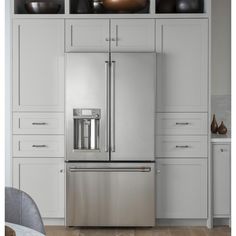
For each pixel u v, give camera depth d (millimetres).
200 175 4824
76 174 4715
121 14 4785
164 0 4891
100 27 4801
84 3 4906
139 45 4805
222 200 4824
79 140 4750
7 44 5059
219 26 5531
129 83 4699
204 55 4801
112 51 4797
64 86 4758
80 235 4531
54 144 4820
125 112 4703
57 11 4926
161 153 4828
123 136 4707
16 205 2475
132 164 4719
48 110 4805
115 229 4785
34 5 4840
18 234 1960
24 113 4812
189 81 4809
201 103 4805
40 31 4797
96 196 4734
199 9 4898
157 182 4832
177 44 4801
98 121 4727
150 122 4715
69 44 4801
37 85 4805
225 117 5547
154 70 4703
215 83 5547
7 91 5105
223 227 4863
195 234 4570
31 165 4828
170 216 4836
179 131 4824
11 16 4781
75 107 4688
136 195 4738
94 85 4695
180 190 4840
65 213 4754
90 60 4684
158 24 4789
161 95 4809
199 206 4840
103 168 4707
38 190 4836
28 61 4805
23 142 4824
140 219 4754
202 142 4816
